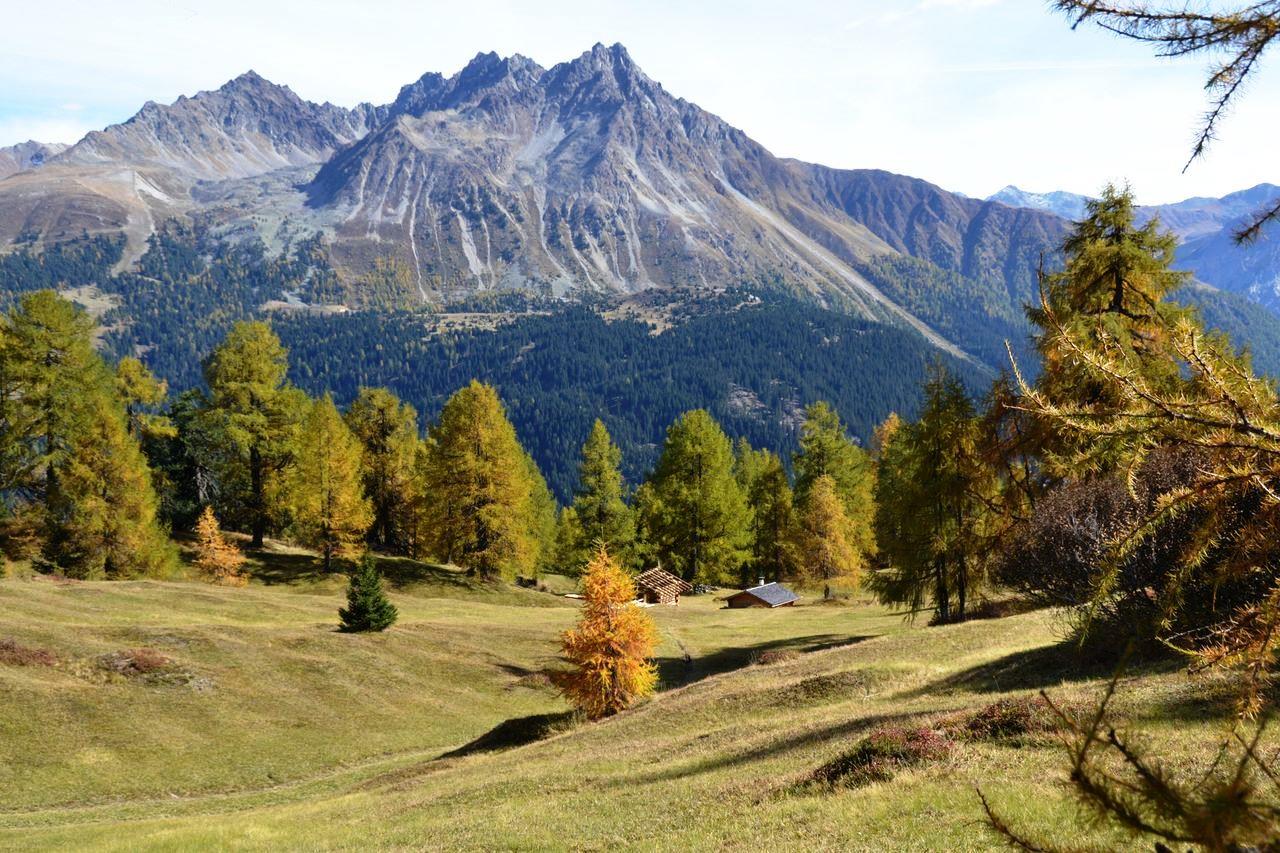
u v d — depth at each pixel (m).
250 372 61.75
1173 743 11.68
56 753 29.16
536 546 63.75
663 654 48.69
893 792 13.30
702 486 73.38
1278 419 3.88
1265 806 2.45
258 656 39.50
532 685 42.91
